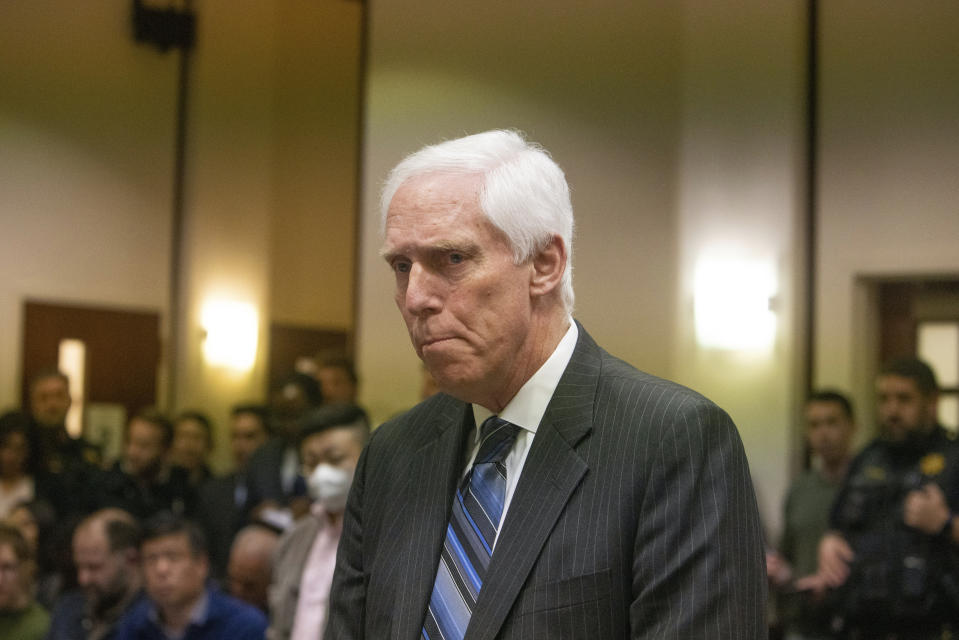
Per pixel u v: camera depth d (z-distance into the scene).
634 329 13.34
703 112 13.26
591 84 13.76
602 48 13.74
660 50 13.51
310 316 19.69
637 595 2.67
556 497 2.76
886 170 12.62
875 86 12.71
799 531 9.69
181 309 17.83
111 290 17.19
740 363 12.96
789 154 12.85
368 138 14.59
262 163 18.95
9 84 16.12
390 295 14.41
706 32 13.29
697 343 13.12
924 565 7.59
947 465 7.81
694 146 13.28
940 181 12.38
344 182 20.28
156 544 7.86
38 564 10.01
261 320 18.86
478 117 14.18
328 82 20.12
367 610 3.03
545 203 2.82
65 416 13.25
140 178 17.55
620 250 13.46
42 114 16.44
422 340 2.81
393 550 3.01
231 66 18.47
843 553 7.96
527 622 2.67
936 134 12.41
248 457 12.91
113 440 17.09
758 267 12.91
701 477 2.69
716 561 2.63
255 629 7.95
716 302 13.06
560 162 13.80
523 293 2.82
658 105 13.47
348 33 20.42
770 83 12.96
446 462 3.04
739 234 13.02
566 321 3.00
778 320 12.82
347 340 20.12
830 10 12.98
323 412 8.11
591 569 2.67
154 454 13.00
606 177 13.61
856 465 8.24
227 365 18.34
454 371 2.81
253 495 11.30
